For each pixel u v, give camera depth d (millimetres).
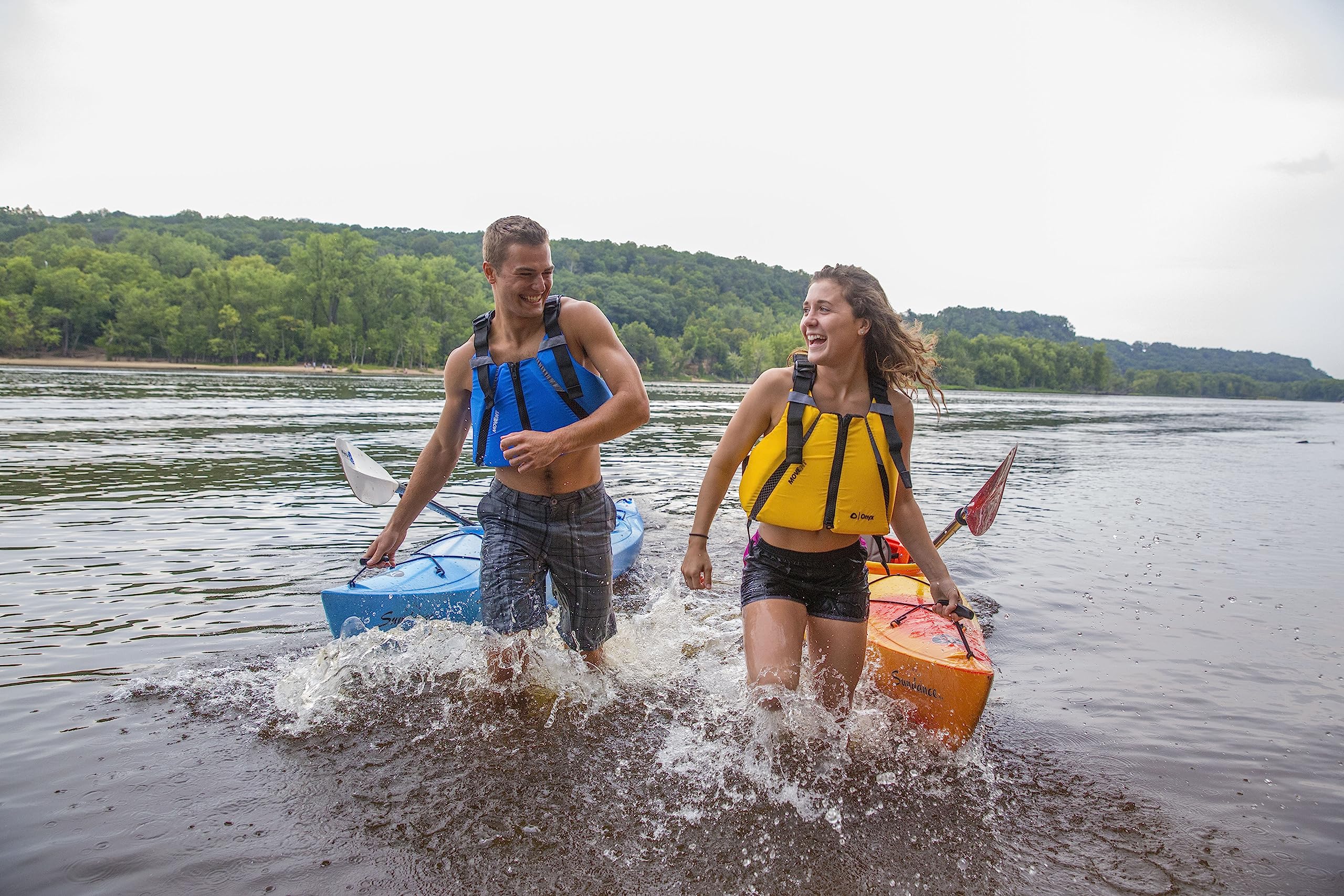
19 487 9953
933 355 3484
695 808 2992
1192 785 3379
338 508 8930
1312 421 57562
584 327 3547
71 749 3371
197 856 2664
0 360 94938
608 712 3750
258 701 3854
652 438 19734
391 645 4398
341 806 2971
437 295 119562
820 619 3414
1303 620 5832
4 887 2490
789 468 3289
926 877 2662
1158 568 7418
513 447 3152
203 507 8836
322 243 110125
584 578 3744
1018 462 17219
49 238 137500
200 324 105062
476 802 3010
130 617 5086
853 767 3338
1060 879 2684
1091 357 182375
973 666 3592
